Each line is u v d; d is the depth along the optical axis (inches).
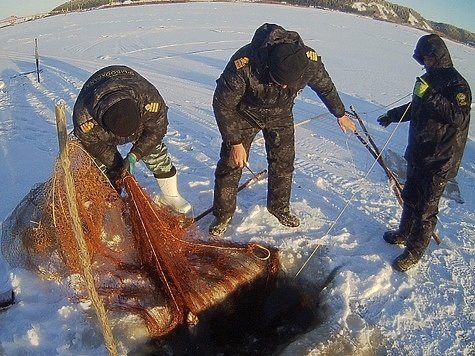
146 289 164.9
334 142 313.1
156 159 192.4
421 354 150.6
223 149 183.9
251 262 178.9
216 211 193.6
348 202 228.8
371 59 668.7
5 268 175.9
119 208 166.9
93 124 155.8
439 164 166.7
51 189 161.2
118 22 1107.3
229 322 167.0
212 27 1000.2
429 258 190.7
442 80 157.6
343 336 155.2
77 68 578.9
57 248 168.9
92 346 146.3
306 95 424.8
